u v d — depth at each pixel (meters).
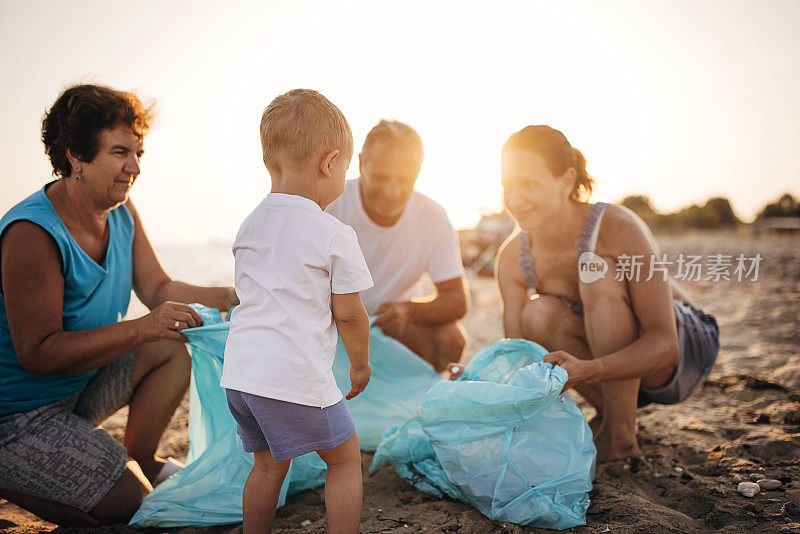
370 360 2.76
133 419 2.30
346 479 1.73
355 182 3.10
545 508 1.88
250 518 1.78
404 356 2.81
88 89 2.00
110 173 2.01
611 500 2.04
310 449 1.66
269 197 1.79
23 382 2.01
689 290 7.69
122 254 2.32
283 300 1.65
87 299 2.12
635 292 2.28
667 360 2.22
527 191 2.31
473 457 2.02
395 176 2.76
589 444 2.08
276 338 1.63
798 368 3.54
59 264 1.98
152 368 2.29
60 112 1.97
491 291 9.78
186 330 2.03
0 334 1.98
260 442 1.76
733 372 3.66
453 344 3.25
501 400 2.00
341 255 1.66
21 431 1.95
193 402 2.17
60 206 2.05
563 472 1.98
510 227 12.12
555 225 2.44
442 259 3.20
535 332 2.57
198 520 2.03
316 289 1.67
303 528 1.99
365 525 1.98
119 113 1.98
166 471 2.33
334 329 1.75
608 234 2.35
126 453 2.12
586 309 2.37
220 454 2.13
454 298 3.20
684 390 2.55
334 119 1.79
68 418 2.05
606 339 2.31
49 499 1.99
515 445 2.01
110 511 2.03
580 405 3.23
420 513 2.05
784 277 7.86
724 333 4.86
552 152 2.29
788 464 2.27
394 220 3.04
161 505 2.02
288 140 1.75
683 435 2.67
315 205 1.75
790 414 2.78
